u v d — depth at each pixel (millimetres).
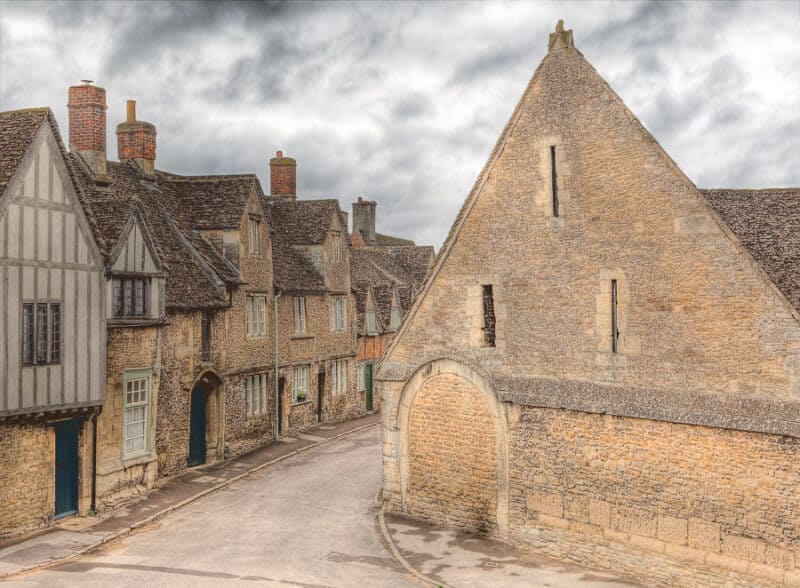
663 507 14508
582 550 15617
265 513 19641
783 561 12984
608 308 15516
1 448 16219
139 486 20531
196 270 24484
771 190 17031
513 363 16891
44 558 15383
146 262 20266
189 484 21922
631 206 15219
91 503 18531
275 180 36125
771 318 13336
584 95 16000
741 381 13680
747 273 13641
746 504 13438
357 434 31391
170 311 22250
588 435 15594
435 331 18234
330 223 33281
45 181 17141
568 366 16078
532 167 16719
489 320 17578
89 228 18297
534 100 16719
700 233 14250
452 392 17922
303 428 30875
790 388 13070
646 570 14625
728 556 13648
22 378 16438
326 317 32875
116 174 25188
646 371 14906
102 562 15414
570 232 16125
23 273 16516
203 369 23875
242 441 26266
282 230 33281
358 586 14500
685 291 14422
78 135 23531
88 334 18141
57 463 17859
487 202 17406
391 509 19047
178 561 15672
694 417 14055
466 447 17656
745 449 13461
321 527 18500
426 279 18500
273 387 28484
